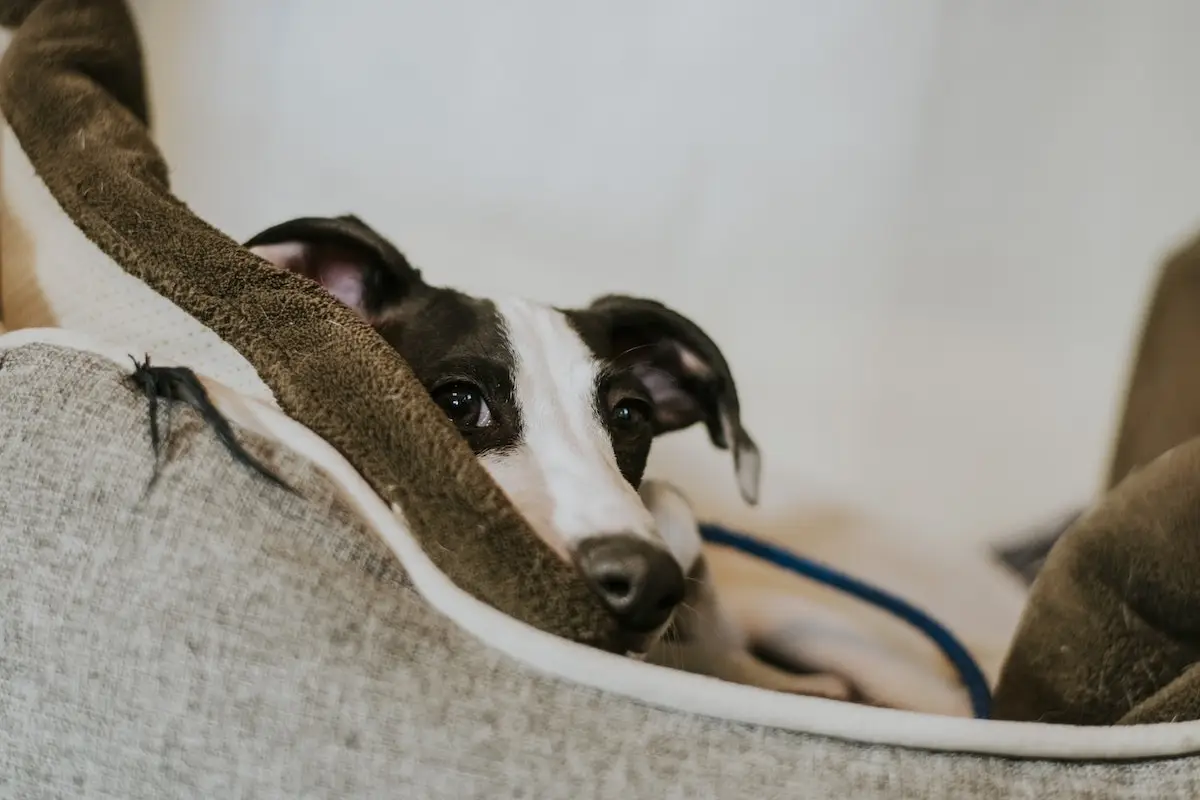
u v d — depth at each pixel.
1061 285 1.49
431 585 0.57
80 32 0.98
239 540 0.56
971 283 1.52
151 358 0.67
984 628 1.36
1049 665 0.79
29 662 0.56
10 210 0.89
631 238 1.60
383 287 1.04
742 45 1.56
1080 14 1.48
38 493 0.57
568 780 0.53
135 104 1.05
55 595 0.56
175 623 0.54
